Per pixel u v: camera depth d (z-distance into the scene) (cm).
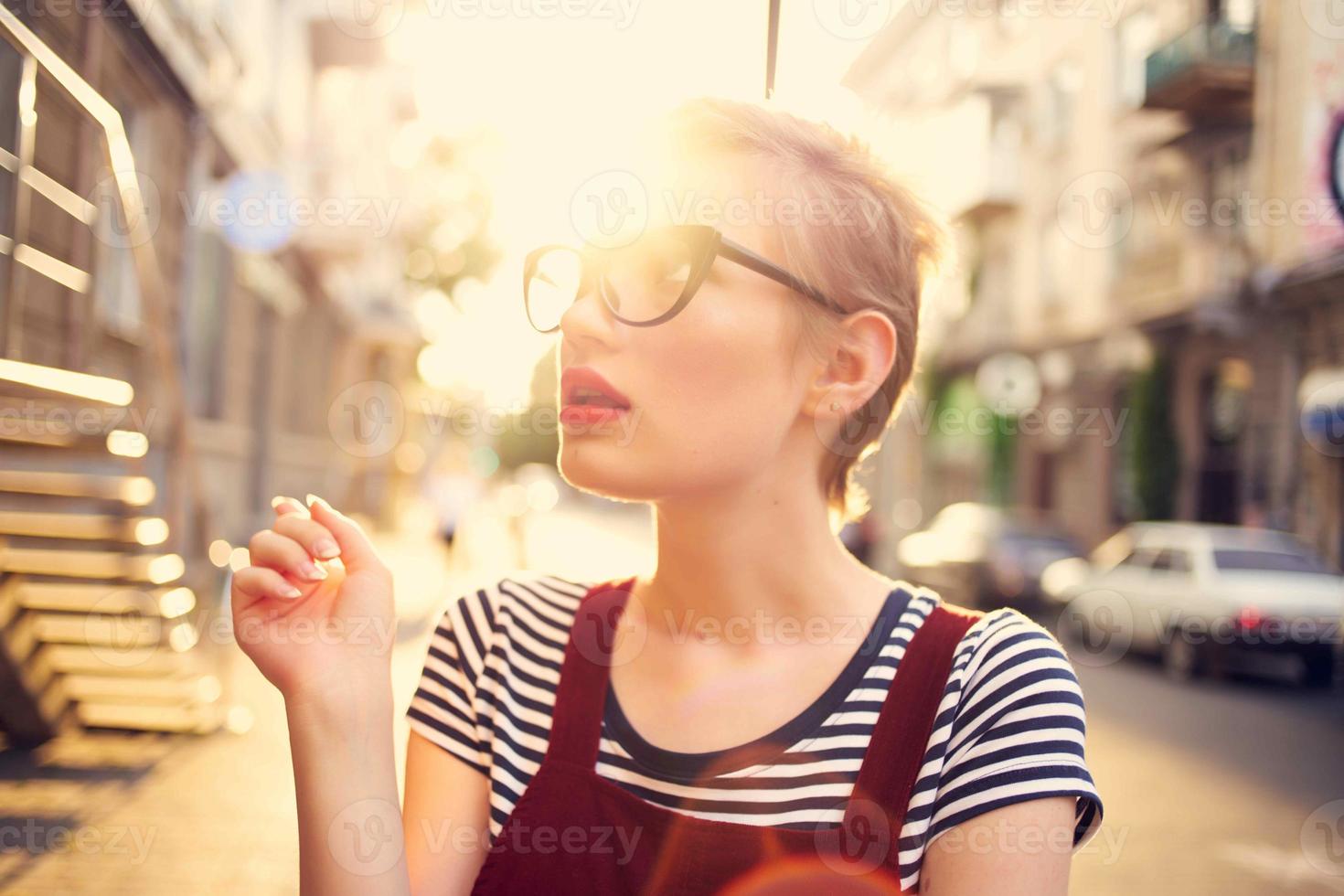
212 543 644
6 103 355
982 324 2280
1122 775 582
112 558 493
